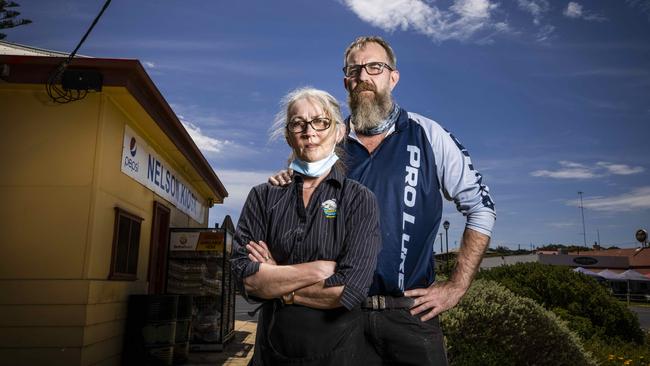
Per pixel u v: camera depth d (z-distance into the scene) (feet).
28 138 18.25
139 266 23.30
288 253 6.61
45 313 17.10
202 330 25.93
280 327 6.32
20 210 17.74
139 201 23.26
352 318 6.40
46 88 17.85
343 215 6.63
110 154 19.35
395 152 8.70
